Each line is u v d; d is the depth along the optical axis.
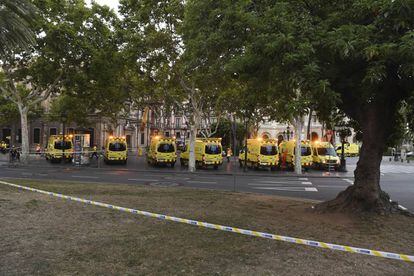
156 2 24.34
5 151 47.81
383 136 9.91
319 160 32.38
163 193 13.72
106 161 35.31
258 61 8.20
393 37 6.85
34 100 32.44
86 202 9.34
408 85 8.26
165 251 6.16
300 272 5.38
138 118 69.38
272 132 69.69
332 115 12.28
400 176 27.69
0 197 10.55
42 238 6.70
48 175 22.27
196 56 11.58
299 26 7.74
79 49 26.48
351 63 7.89
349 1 8.19
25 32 13.73
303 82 6.89
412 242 7.46
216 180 22.06
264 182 21.56
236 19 9.27
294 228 8.14
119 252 6.04
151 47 24.52
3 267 5.23
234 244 6.69
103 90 31.88
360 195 9.84
